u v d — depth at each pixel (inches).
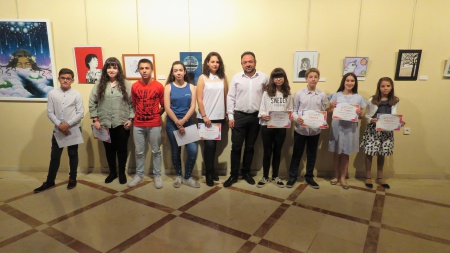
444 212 100.1
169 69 126.8
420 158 131.3
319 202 106.7
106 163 136.8
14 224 89.9
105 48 125.9
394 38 121.9
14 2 124.0
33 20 123.5
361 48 123.0
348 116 111.1
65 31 125.6
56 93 112.3
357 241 82.1
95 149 135.4
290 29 122.6
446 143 129.5
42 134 135.3
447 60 121.9
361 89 126.3
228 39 123.9
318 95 113.8
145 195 111.7
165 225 89.7
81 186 120.3
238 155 121.3
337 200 108.6
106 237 83.1
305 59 123.7
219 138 115.6
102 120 115.6
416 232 87.1
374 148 117.2
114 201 106.3
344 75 116.3
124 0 122.1
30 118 134.0
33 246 78.8
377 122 112.8
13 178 129.7
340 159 125.2
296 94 117.3
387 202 107.5
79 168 136.6
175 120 111.3
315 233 86.1
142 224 90.2
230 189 117.9
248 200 107.8
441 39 121.0
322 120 110.3
